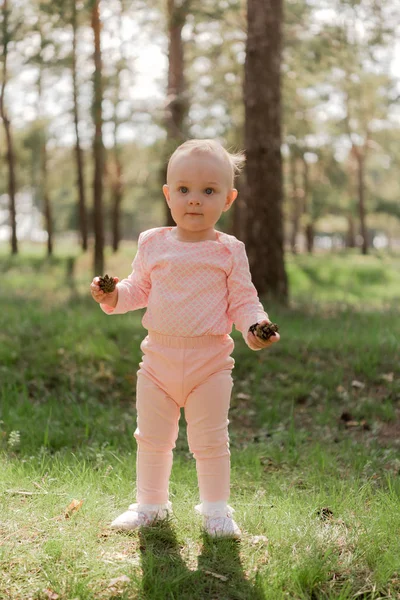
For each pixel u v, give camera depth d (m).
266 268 10.17
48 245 33.22
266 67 10.01
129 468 3.84
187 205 2.94
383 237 91.12
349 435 4.99
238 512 3.21
